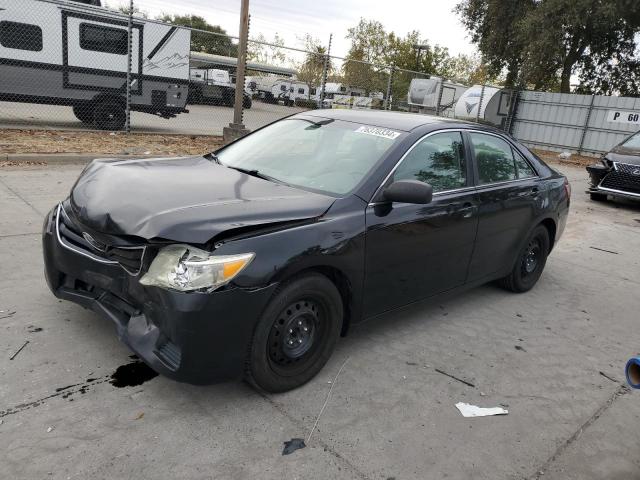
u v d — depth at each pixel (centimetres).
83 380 298
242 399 299
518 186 471
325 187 346
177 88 1354
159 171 351
